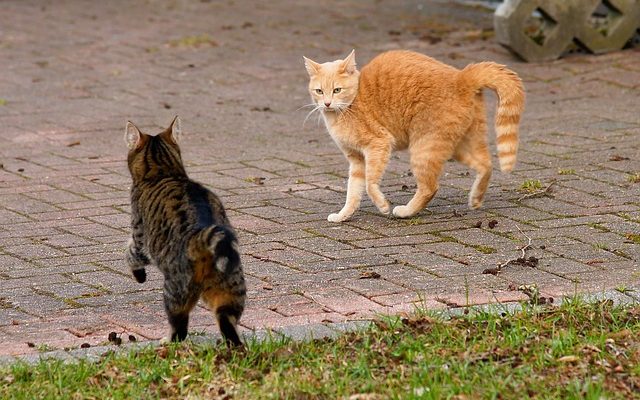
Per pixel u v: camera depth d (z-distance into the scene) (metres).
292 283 10.21
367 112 12.34
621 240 11.23
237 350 8.32
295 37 23.77
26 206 13.23
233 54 22.45
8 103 19.02
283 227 12.19
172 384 7.88
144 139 9.50
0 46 23.98
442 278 10.24
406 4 27.11
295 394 7.65
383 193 13.53
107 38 24.50
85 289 10.25
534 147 15.44
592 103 17.83
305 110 18.33
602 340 8.37
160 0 29.36
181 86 20.11
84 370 8.06
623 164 14.30
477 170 12.39
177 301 8.43
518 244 11.25
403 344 8.37
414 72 12.16
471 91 12.05
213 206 8.73
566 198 12.90
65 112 18.41
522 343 8.41
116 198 13.58
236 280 8.31
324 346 8.47
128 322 9.32
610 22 20.83
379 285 10.08
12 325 9.30
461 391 7.59
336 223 12.33
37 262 11.12
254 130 17.12
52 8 28.86
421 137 12.16
